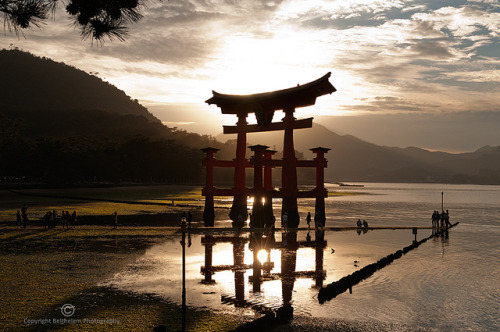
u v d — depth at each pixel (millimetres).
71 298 20531
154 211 70438
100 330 16406
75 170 154500
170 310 19266
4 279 23656
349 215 76938
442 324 19062
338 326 18531
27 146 156875
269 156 68062
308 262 31484
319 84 53406
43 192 123875
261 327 17781
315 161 59500
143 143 195625
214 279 25547
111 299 20641
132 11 8984
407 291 24406
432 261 33375
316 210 58969
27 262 28312
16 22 8047
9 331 15992
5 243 35844
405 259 34125
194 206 81250
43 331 16109
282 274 27438
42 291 21578
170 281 24703
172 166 196625
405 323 19109
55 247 34469
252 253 34562
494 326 18906
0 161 146625
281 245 39219
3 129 172375
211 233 46219
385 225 60312
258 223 55844
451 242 44344
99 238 40125
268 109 59656
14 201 89875
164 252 33719
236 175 62062
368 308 21109
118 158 181250
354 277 26219
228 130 64750
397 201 139625
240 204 60531
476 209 105125
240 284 24562
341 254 35094
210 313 19031
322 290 22547
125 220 56469
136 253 32875
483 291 24469
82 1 8539
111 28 8883
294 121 57156
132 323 17312
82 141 186250
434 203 132875
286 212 56406
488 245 42250
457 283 26312
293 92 55531
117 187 157125
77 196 106062
